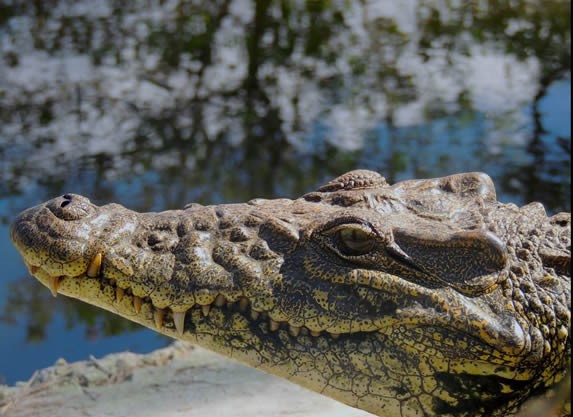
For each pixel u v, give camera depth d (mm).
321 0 16297
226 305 4336
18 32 15344
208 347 4410
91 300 4508
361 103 13578
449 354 4156
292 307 4215
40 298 9633
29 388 6371
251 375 6449
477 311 4129
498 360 4148
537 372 4238
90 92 13617
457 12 16406
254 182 11547
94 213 4508
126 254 4387
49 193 11195
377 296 4176
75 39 15156
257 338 4328
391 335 4188
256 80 14172
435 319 4125
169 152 12211
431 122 12852
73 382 6410
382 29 15797
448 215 4555
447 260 4223
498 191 11039
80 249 4375
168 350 6895
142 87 13867
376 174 5082
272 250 4332
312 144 12266
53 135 12508
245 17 15898
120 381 6410
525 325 4176
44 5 16141
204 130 12719
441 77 14281
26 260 4488
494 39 15484
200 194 11234
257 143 12484
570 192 10938
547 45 15117
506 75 14234
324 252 4277
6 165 11812
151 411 5863
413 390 4254
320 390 4348
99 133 12594
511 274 4281
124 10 16078
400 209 4617
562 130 12367
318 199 4742
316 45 15164
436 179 4887
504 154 11781
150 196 11117
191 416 5750
